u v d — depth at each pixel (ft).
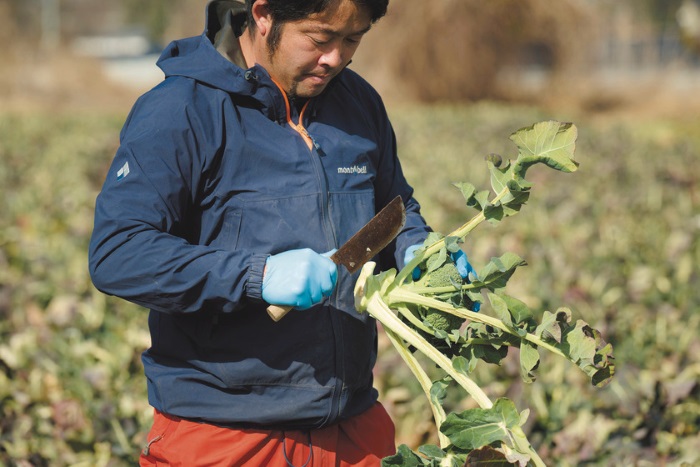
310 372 13.58
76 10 403.54
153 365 14.12
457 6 149.89
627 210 46.93
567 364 25.27
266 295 12.39
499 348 13.67
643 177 58.85
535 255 36.19
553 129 12.76
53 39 223.71
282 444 13.76
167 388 13.85
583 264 36.65
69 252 38.37
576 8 156.56
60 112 147.74
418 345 13.17
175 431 13.94
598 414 23.06
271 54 13.19
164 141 12.84
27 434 22.45
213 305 12.57
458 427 12.43
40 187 55.16
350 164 14.21
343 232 13.80
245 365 13.46
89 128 96.99
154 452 14.24
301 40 12.87
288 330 13.47
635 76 185.88
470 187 13.57
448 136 86.48
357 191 14.23
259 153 13.38
